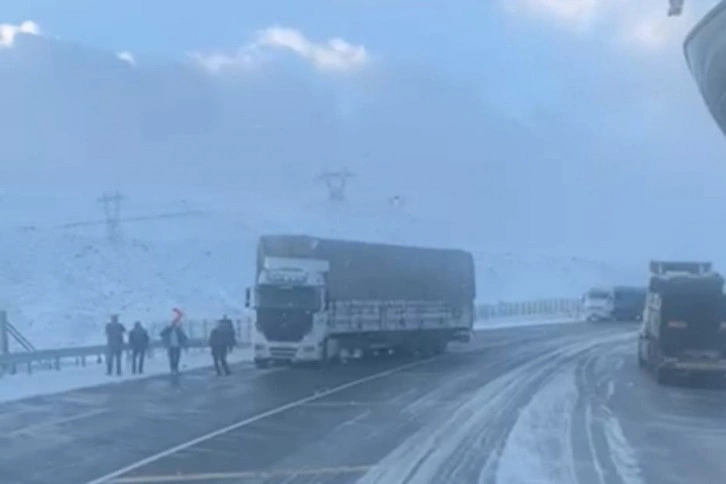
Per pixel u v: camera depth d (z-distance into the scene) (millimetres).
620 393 34969
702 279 39406
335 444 21750
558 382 38531
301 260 45188
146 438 22641
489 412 28328
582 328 83375
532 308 100062
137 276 89000
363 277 48406
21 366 40719
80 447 21250
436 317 53969
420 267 52906
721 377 40156
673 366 38719
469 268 57844
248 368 44594
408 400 31438
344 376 40719
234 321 59688
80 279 83438
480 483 17031
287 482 16969
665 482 17609
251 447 21266
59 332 64375
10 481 17172
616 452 21094
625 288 96625
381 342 49812
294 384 36906
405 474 17859
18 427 24562
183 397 32000
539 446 21719
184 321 55625
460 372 42969
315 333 44531
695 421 27219
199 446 21406
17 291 76500
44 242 92312
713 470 18953
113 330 39844
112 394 32844
